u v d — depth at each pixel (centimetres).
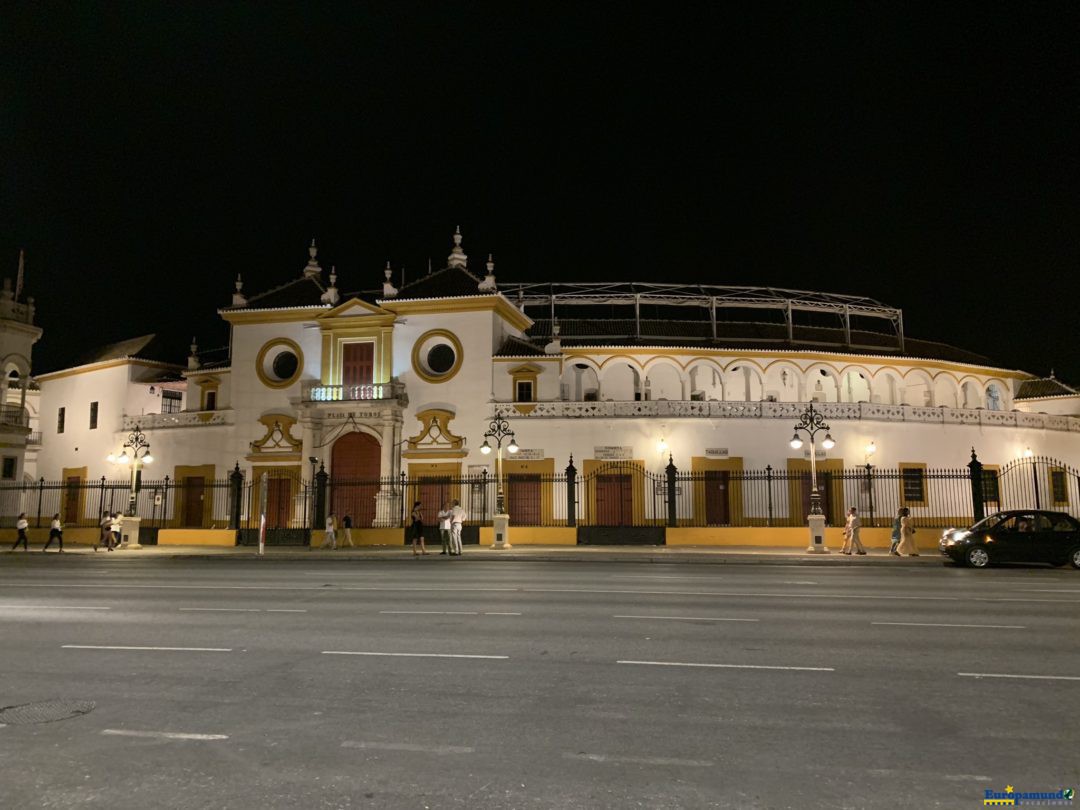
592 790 540
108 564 2650
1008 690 809
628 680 852
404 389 4169
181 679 866
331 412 4162
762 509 3975
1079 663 939
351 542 3331
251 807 516
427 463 4059
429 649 1026
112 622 1275
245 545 3462
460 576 2083
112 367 4931
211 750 627
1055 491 4534
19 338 4797
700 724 692
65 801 528
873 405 4169
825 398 5112
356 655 988
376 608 1423
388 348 4241
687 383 4572
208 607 1451
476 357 4134
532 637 1111
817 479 4038
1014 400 5447
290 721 704
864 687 821
